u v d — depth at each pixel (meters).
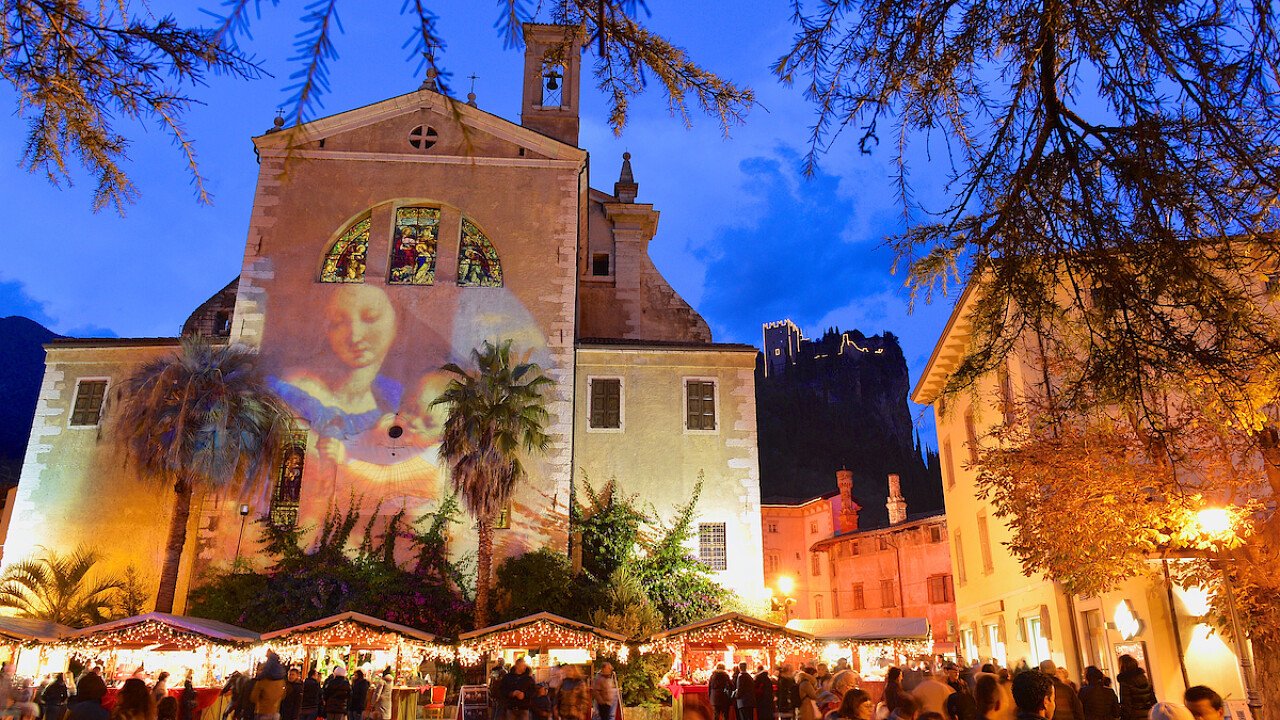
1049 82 3.33
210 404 26.50
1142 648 17.66
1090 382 3.81
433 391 30.11
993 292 3.89
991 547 27.34
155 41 2.51
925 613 48.97
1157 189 3.24
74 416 29.77
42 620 24.45
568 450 29.64
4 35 2.91
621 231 40.09
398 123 33.28
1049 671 13.07
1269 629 12.38
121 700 7.13
